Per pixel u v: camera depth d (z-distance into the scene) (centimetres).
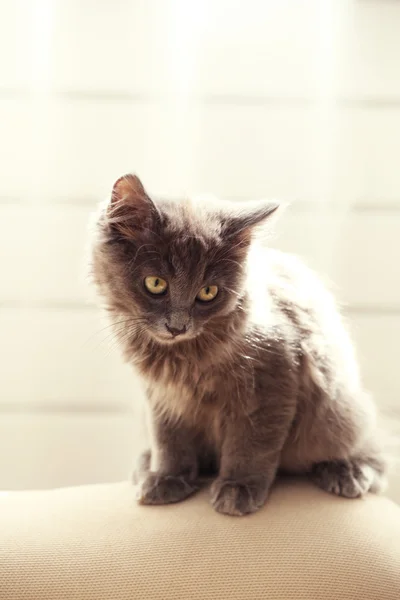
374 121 83
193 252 54
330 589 48
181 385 57
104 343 76
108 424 87
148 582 48
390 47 83
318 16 83
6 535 51
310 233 84
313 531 51
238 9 83
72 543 51
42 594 48
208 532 51
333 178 84
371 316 85
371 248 84
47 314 86
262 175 84
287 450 59
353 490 56
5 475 87
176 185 84
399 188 84
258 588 48
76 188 84
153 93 83
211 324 55
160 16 82
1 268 85
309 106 83
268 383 55
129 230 55
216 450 60
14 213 84
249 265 57
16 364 86
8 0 82
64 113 83
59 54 83
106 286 56
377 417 66
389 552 50
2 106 83
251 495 54
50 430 87
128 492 58
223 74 83
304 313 59
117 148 84
